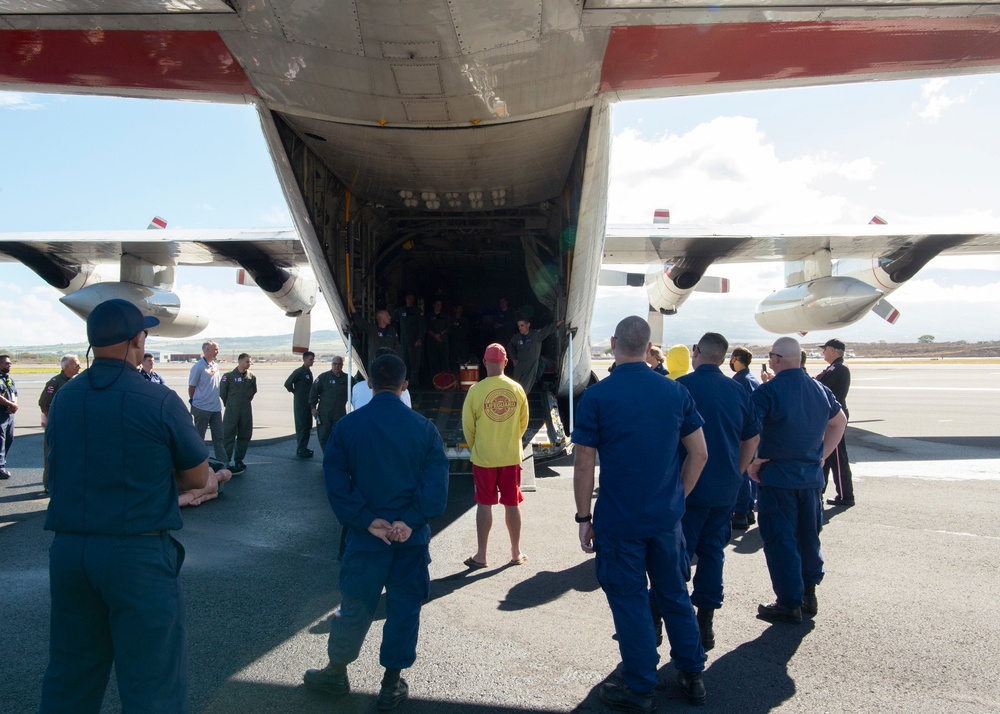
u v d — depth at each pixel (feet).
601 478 9.18
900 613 11.88
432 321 32.37
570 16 13.47
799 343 11.74
